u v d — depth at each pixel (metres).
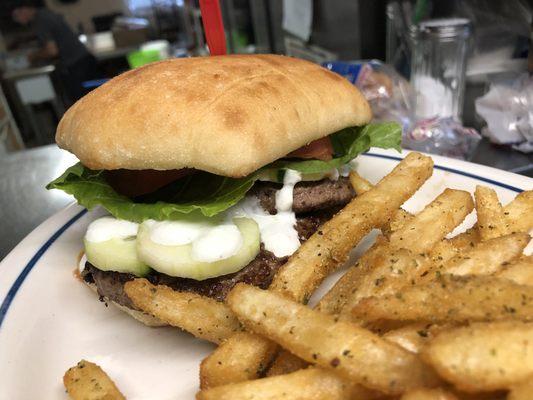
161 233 0.15
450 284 0.11
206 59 0.17
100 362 0.15
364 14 0.42
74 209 0.22
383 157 0.23
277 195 0.17
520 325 0.09
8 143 0.59
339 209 0.19
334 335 0.10
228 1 0.58
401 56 0.39
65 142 0.16
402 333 0.11
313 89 0.17
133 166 0.15
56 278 0.18
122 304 0.15
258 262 0.15
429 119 0.29
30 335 0.15
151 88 0.15
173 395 0.14
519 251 0.13
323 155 0.18
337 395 0.10
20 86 0.60
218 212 0.15
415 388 0.09
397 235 0.14
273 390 0.10
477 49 0.36
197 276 0.14
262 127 0.14
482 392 0.09
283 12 0.54
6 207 0.27
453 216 0.15
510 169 0.25
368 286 0.12
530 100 0.26
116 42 0.65
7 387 0.13
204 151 0.14
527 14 0.33
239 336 0.12
